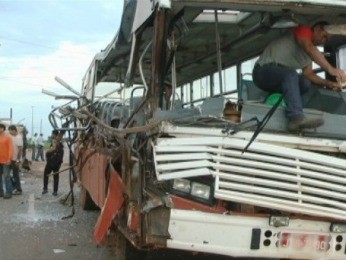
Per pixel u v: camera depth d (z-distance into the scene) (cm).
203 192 451
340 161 466
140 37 535
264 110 480
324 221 462
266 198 448
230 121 463
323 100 536
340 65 598
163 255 689
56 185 1410
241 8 496
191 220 438
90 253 720
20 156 1542
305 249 458
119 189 550
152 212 439
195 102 721
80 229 898
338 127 485
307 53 505
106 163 662
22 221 978
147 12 488
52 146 1423
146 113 489
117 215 560
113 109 705
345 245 468
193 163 446
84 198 1089
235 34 612
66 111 889
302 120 466
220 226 443
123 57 713
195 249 441
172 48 488
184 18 529
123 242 563
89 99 906
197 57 681
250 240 445
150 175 462
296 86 487
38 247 758
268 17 529
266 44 631
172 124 452
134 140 514
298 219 455
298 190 454
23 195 1406
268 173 452
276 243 452
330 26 514
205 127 455
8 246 763
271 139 464
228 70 669
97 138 811
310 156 461
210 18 569
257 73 525
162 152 449
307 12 510
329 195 458
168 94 512
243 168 450
